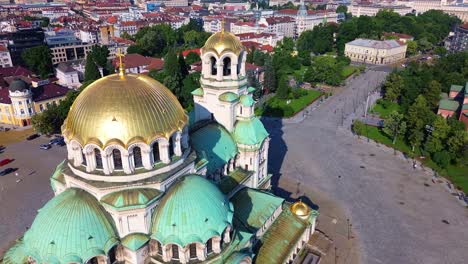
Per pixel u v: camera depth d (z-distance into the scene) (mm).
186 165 49812
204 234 44625
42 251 41688
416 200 85375
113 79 45719
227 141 67312
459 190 89750
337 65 180125
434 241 71938
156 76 152375
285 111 138000
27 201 83438
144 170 45625
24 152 108438
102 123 42781
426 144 105688
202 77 69875
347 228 75375
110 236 44250
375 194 87562
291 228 65500
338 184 91625
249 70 164375
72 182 47094
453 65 174750
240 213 61125
